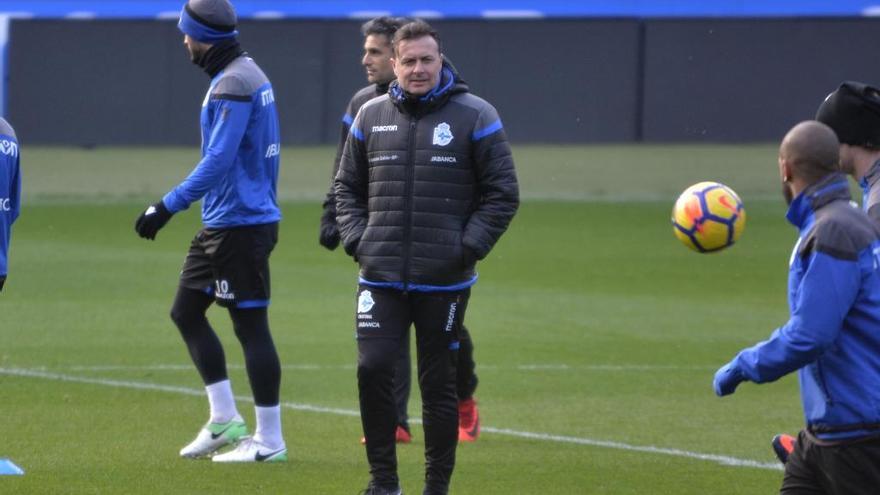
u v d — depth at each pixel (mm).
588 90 81375
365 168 22625
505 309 46781
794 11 87875
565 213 71188
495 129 21734
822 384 16234
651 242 63156
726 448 27469
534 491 23750
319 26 81312
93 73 81688
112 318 44156
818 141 16156
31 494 22891
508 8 89875
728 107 81250
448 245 21578
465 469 25422
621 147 82438
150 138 82250
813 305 15633
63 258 57594
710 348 39906
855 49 80000
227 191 24781
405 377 27828
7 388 33094
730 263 57500
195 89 81688
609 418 30469
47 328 42188
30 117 82188
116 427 28797
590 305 47719
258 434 25688
